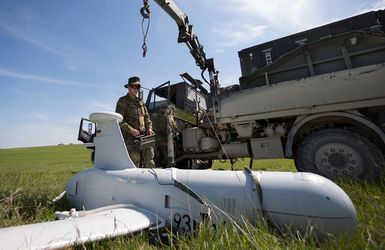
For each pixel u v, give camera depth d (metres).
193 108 6.02
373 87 3.17
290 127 4.07
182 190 1.82
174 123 4.97
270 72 4.11
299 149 3.63
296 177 1.63
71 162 19.70
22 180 5.15
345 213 1.38
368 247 1.28
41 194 3.52
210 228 1.49
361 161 3.11
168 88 5.43
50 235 1.26
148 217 1.80
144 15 4.01
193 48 5.34
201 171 2.03
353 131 3.31
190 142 5.36
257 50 5.06
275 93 3.86
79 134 4.12
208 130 5.38
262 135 4.24
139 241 1.58
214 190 1.77
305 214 1.45
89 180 2.63
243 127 4.20
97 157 2.74
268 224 1.55
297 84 3.69
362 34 3.41
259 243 1.31
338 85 3.39
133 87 3.97
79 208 2.70
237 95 4.20
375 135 3.27
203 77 5.86
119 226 1.54
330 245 1.32
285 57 3.93
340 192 1.49
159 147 5.32
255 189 1.64
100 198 2.42
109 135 2.66
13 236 1.19
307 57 3.79
